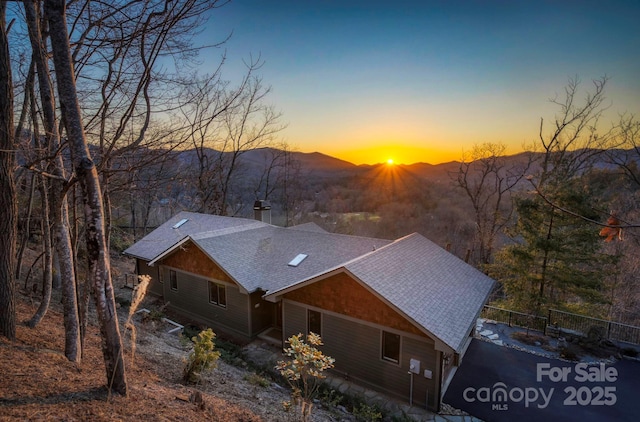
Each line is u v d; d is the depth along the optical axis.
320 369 6.02
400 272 11.24
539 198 14.69
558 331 13.27
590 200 13.40
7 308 5.59
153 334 10.55
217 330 13.50
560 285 14.49
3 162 5.45
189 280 14.62
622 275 17.53
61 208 5.52
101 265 4.21
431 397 8.98
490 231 27.33
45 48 5.30
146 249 17.53
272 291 12.17
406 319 9.20
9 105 5.35
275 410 6.44
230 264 13.16
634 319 17.05
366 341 10.09
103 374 5.28
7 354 4.95
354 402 9.21
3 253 5.55
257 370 10.25
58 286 12.00
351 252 13.65
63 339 6.58
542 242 14.33
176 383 6.16
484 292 12.47
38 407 3.71
